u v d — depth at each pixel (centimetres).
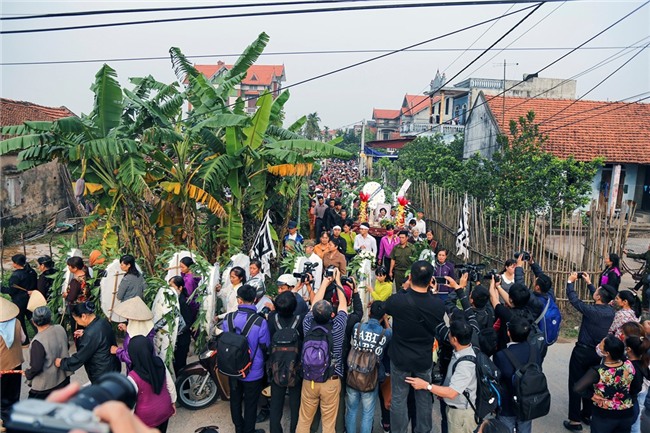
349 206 1980
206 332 688
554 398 645
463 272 623
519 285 526
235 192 1017
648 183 2042
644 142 2041
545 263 995
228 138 954
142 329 481
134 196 909
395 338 460
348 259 1167
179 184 930
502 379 440
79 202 1988
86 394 114
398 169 2670
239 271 666
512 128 1443
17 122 1766
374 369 477
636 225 1902
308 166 1023
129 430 92
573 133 2069
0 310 519
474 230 1205
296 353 485
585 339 545
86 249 988
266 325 515
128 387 129
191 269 709
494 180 1387
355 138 7256
